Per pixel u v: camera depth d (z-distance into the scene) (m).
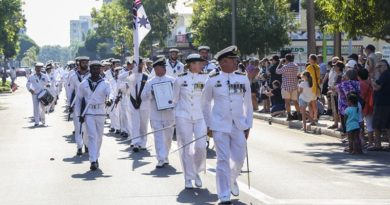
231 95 10.62
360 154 16.86
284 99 25.91
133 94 17.78
